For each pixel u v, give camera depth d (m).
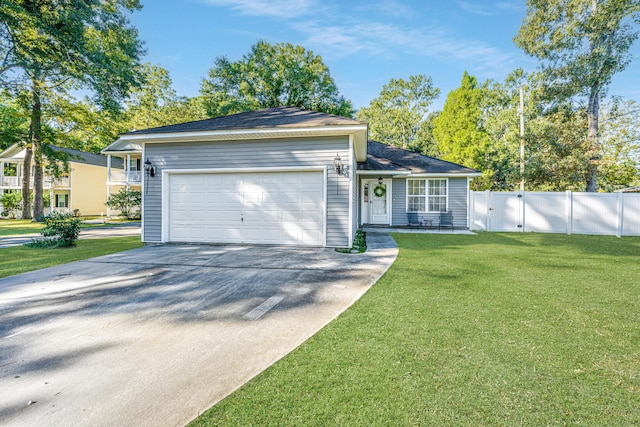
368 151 16.95
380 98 35.19
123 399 2.23
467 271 5.91
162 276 5.67
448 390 2.26
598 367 2.57
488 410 2.04
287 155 8.68
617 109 20.30
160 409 2.11
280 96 25.75
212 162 9.08
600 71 14.72
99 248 8.77
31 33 13.61
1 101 18.31
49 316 3.84
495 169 23.72
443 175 14.23
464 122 23.38
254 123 8.95
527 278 5.41
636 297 4.38
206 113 25.25
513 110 25.67
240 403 2.15
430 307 3.98
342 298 4.43
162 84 31.56
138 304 4.26
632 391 2.25
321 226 8.61
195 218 9.30
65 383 2.45
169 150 9.30
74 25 13.74
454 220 14.52
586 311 3.84
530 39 16.75
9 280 5.45
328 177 8.48
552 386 2.31
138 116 30.20
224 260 6.96
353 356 2.77
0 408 2.15
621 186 21.53
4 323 3.63
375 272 5.86
